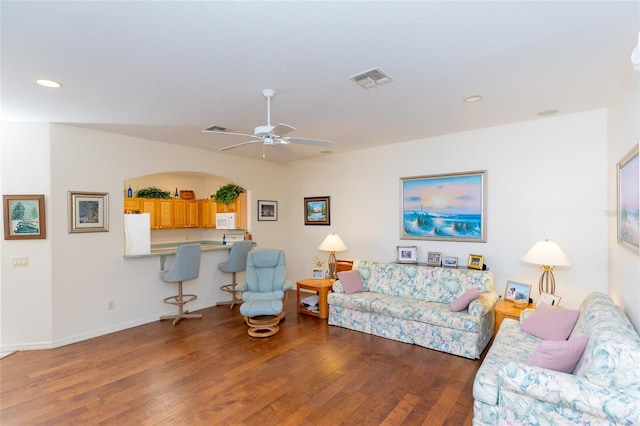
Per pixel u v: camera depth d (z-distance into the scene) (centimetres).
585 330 224
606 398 163
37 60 224
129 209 623
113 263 425
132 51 213
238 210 623
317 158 605
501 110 348
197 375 301
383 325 395
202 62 230
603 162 349
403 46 211
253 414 243
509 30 193
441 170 457
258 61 229
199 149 520
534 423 185
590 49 217
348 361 329
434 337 355
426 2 165
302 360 331
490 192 420
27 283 367
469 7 170
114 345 374
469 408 248
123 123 379
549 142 379
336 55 222
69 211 387
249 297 432
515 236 403
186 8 168
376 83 270
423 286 416
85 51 212
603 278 350
